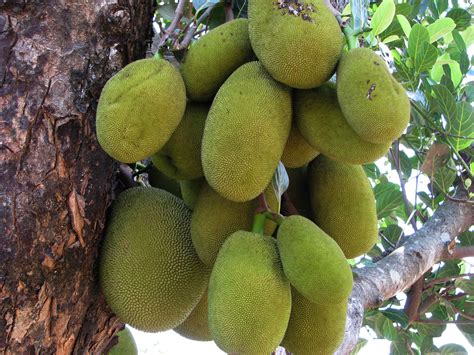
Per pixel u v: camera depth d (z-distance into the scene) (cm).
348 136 175
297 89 183
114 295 188
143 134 165
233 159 169
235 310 162
